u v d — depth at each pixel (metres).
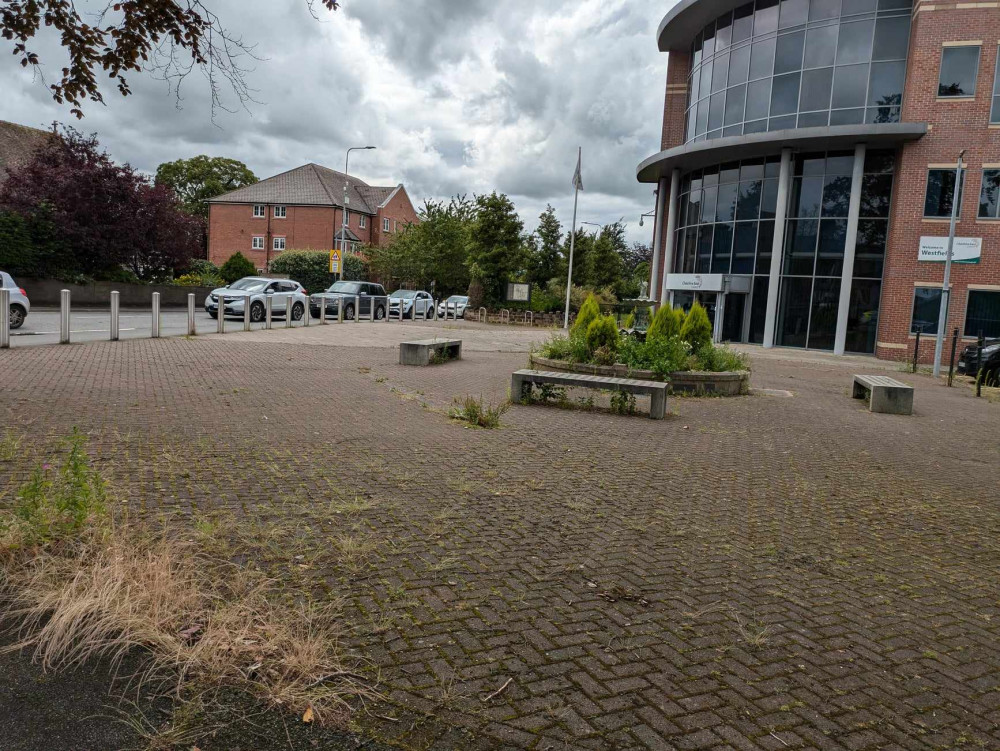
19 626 2.88
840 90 25.98
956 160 24.53
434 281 50.41
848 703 2.78
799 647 3.23
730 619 3.48
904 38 25.17
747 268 28.91
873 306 26.64
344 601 3.36
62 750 2.18
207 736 2.30
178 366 11.63
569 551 4.31
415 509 4.91
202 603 3.13
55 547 3.54
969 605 3.88
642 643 3.16
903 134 24.53
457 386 11.93
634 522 4.98
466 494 5.40
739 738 2.49
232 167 72.31
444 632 3.13
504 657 2.95
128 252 33.25
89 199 31.23
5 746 2.18
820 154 27.03
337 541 4.13
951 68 24.44
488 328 32.72
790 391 14.19
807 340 27.55
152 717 2.38
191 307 17.14
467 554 4.11
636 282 60.03
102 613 2.91
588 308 15.24
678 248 33.31
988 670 3.13
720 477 6.59
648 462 7.03
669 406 11.23
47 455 5.53
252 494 4.95
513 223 41.56
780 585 4.00
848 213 26.47
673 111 34.06
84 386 9.04
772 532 4.99
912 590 4.05
